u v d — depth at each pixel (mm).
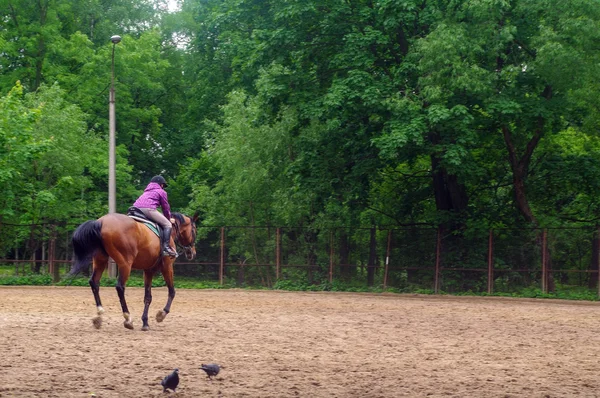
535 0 29938
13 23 46250
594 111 32219
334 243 35125
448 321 19344
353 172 32688
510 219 34062
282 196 36312
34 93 39906
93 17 49031
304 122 33594
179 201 52656
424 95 29094
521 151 34969
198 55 53094
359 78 30125
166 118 55719
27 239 37406
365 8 31859
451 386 9852
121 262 14953
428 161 37125
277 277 35531
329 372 10719
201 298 27109
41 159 36844
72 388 9203
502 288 32312
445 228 33375
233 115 39688
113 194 33062
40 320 17188
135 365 10945
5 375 9969
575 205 34844
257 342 13953
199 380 9891
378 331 16406
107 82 47156
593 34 28766
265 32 33406
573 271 30844
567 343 14961
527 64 31156
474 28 29453
